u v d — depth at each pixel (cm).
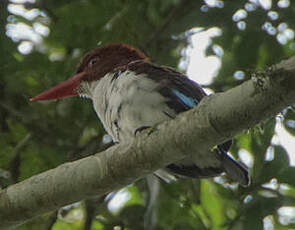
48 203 778
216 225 1273
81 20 1337
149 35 1367
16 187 791
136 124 874
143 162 736
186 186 1223
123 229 1212
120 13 1337
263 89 638
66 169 771
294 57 627
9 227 807
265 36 1270
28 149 1307
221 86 1235
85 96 1087
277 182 1095
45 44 1385
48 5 1370
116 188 766
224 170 927
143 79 884
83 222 1261
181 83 898
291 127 1094
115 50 1071
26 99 1341
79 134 1325
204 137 693
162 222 1246
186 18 1273
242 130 677
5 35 1281
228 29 1284
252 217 1091
